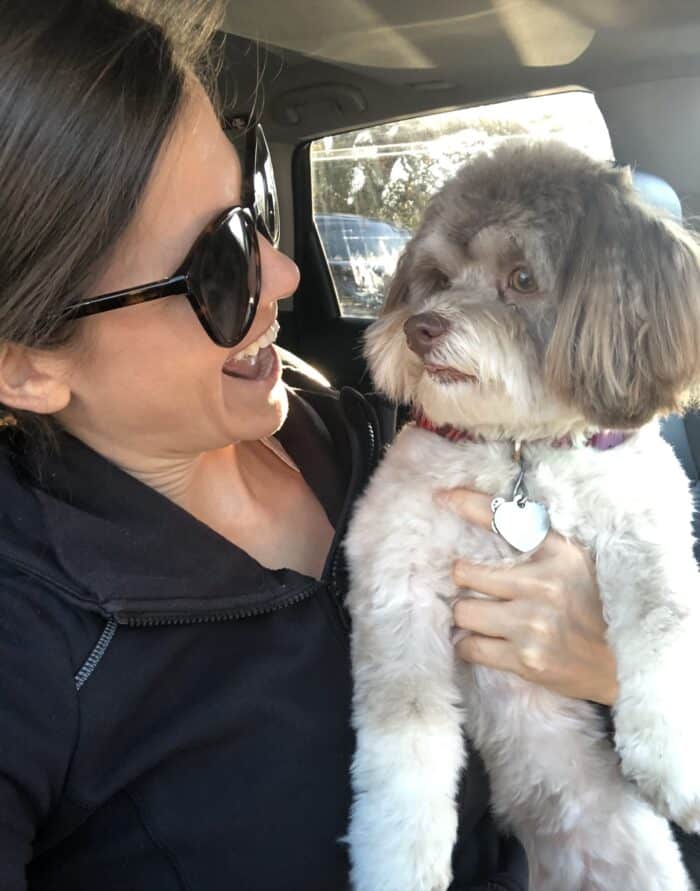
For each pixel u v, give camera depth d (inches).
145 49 10.4
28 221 9.8
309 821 11.9
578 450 14.6
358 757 12.9
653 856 14.6
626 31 23.2
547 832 15.0
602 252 14.9
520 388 14.6
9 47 9.4
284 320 36.9
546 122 28.8
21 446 11.6
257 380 13.0
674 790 12.3
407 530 14.7
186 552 11.3
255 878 11.2
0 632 9.7
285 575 12.7
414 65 27.2
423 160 31.8
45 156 9.6
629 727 12.7
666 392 15.2
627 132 25.8
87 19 10.0
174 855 10.8
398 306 18.4
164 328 11.1
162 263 10.9
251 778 11.4
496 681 14.8
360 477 15.4
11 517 10.6
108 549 10.7
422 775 12.7
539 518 13.8
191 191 11.0
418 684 13.6
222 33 24.2
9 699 9.5
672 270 15.4
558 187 15.6
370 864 12.2
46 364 10.8
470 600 13.9
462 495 14.4
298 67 28.5
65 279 10.3
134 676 10.4
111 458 12.2
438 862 12.3
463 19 23.4
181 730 10.8
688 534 14.3
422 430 15.9
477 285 16.1
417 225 18.3
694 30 22.7
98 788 10.2
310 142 34.9
